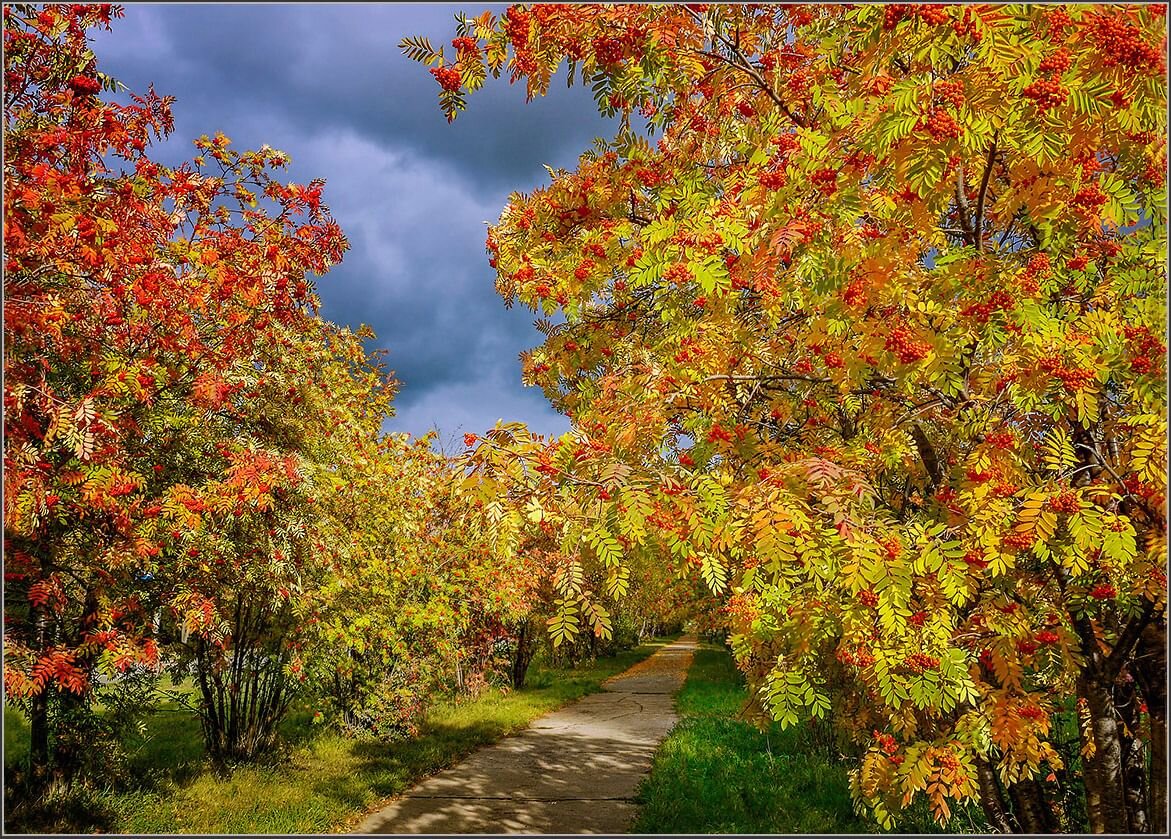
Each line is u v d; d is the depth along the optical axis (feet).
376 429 31.63
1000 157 9.77
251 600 22.48
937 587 10.00
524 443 9.41
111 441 13.52
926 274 9.47
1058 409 9.25
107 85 13.97
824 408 13.19
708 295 10.60
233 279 16.89
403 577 30.37
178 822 17.51
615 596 9.19
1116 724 11.76
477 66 10.74
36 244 11.05
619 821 18.90
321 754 26.03
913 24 8.12
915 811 17.37
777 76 11.66
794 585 11.55
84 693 16.49
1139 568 8.90
